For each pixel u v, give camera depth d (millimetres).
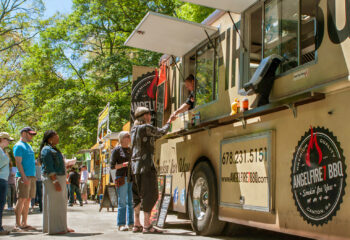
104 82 23750
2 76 31234
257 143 4949
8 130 31625
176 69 8453
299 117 4332
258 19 5938
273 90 5027
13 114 33250
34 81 27609
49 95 26469
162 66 9039
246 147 5176
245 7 5809
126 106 23594
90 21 25875
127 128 13719
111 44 26297
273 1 5285
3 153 6422
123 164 6699
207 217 5922
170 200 7184
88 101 23984
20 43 30797
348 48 3861
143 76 9375
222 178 5695
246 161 5152
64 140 24828
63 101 24047
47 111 27078
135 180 6352
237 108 5703
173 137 7664
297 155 4316
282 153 4562
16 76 31000
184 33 7020
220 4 5742
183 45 7625
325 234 3840
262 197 4766
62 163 6309
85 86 25484
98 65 24297
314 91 3979
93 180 22219
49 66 26609
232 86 6055
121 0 24266
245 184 5129
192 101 7375
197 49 7480
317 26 4301
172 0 23688
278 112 4691
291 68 4891
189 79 7523
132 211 6707
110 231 6516
